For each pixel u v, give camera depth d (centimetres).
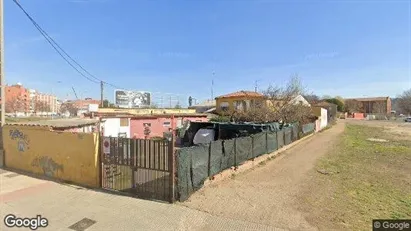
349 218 616
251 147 1179
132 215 616
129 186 771
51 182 877
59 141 917
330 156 1502
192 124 2019
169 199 702
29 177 941
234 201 714
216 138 1830
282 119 2602
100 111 2620
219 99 4150
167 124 2741
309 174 1055
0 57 1148
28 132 1019
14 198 728
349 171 1116
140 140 750
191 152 752
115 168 798
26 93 9588
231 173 991
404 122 5966
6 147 1108
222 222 583
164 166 709
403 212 657
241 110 3145
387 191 835
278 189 838
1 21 1155
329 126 4175
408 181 962
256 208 668
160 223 577
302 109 2995
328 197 766
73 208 657
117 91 3838
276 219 603
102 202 695
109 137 808
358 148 1836
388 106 10625
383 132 3284
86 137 845
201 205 679
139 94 4044
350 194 798
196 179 774
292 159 1405
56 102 11506
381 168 1184
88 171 844
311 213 642
